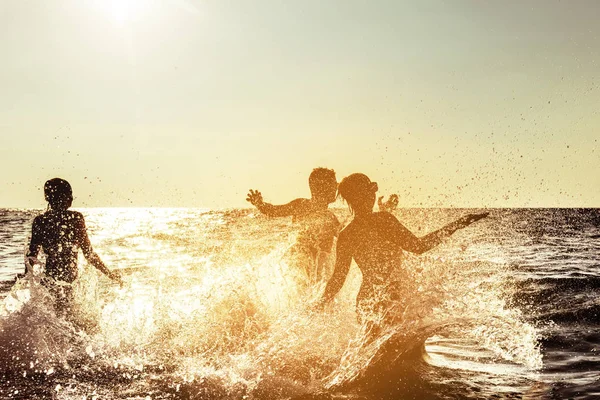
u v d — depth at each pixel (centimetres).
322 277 571
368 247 466
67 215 602
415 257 493
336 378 396
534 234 2492
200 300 563
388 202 595
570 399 345
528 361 441
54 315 530
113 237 1839
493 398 353
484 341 500
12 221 4506
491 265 1107
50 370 425
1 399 358
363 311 459
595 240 2114
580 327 561
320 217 588
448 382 388
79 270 607
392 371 405
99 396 365
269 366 423
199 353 468
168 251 1170
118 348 482
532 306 672
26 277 565
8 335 488
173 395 369
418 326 443
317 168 607
